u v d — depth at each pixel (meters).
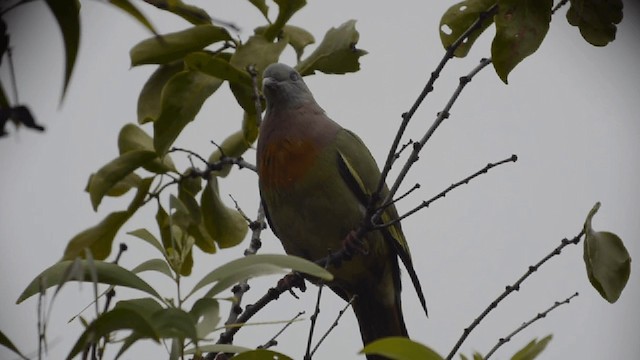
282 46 8.78
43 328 4.61
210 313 5.79
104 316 5.08
